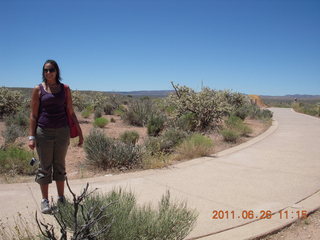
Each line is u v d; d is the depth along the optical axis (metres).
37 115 4.61
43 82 4.62
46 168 4.62
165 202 3.67
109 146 7.98
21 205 4.90
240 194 5.60
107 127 17.30
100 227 3.02
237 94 25.48
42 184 4.61
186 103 14.70
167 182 6.30
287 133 14.75
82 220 3.10
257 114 24.77
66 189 5.72
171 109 19.41
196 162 8.21
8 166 7.21
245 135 14.09
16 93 21.23
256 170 7.37
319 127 17.77
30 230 3.91
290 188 5.97
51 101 4.53
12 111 20.80
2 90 20.61
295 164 8.04
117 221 3.09
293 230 4.30
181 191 5.73
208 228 4.17
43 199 4.63
